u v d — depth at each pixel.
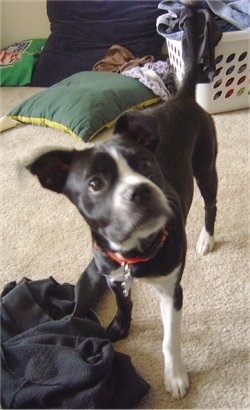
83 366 1.28
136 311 1.58
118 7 3.13
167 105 1.50
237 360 1.41
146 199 1.04
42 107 2.63
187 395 1.33
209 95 2.48
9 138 2.59
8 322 1.48
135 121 1.16
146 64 2.84
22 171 1.25
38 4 3.52
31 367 1.32
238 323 1.51
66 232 1.92
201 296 1.60
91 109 2.46
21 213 2.03
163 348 1.37
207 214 1.72
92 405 1.24
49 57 3.25
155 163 1.18
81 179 1.13
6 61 3.39
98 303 1.63
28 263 1.79
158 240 1.16
